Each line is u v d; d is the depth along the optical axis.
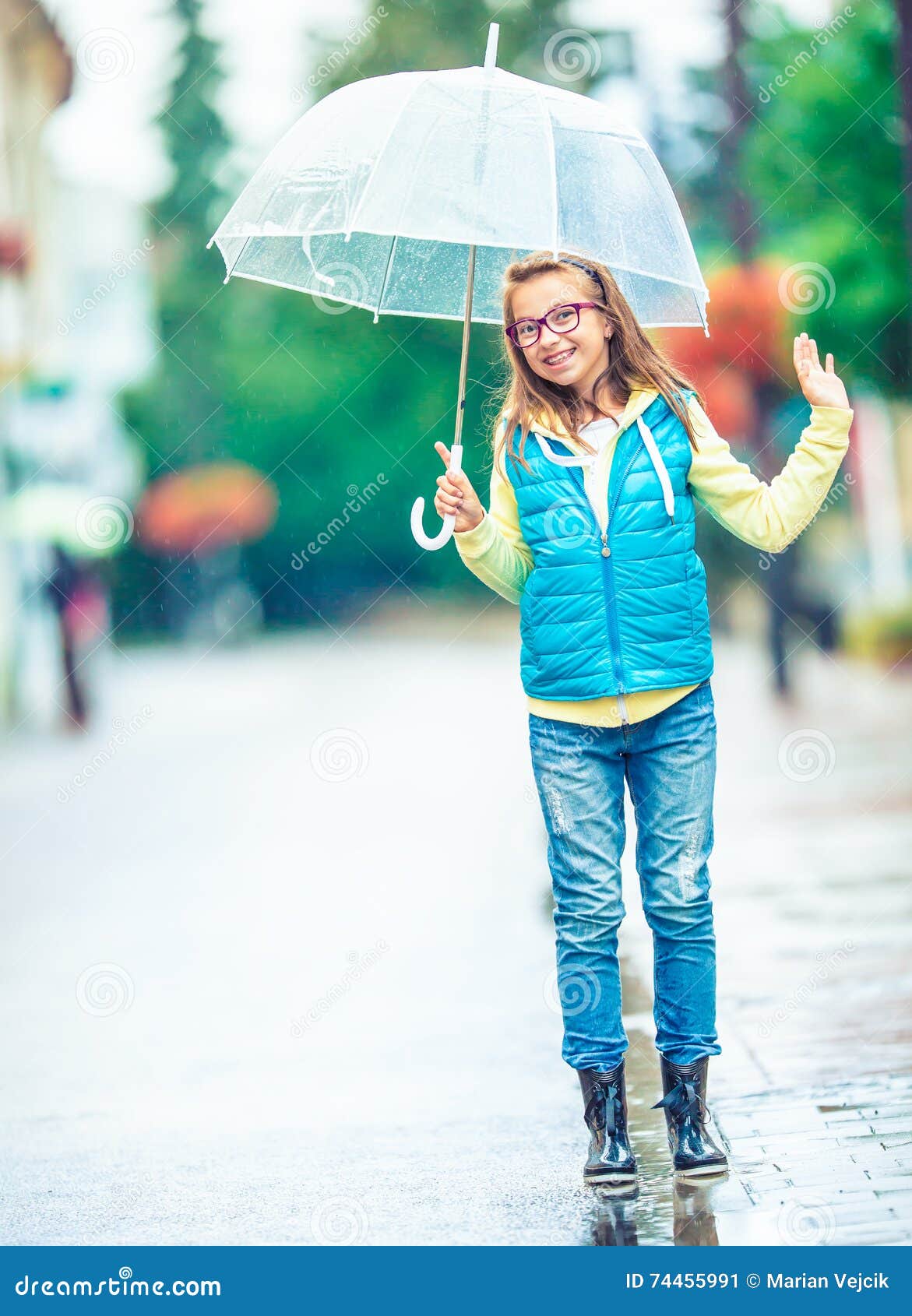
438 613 92.12
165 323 89.25
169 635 90.50
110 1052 10.28
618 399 7.02
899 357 29.20
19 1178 7.73
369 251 7.80
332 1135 8.10
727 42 31.08
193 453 89.56
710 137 40.25
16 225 44.59
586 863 6.94
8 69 46.69
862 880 13.87
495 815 20.73
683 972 6.98
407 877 16.50
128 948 13.93
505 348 7.11
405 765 27.62
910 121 18.81
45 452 43.34
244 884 16.98
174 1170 7.71
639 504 6.82
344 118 7.20
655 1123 7.89
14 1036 10.95
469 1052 9.62
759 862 15.15
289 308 87.44
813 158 29.25
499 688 43.97
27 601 43.41
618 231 6.95
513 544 7.25
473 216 6.73
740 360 29.47
